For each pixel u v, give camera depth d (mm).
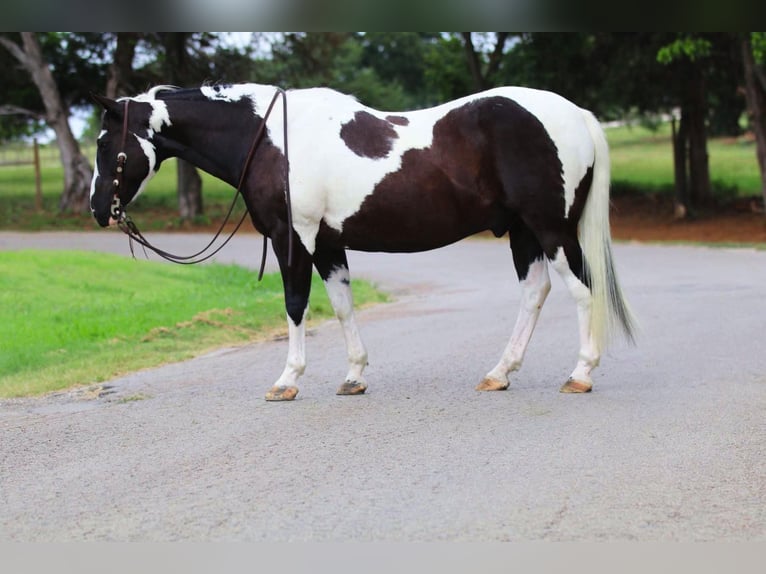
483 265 21438
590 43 32219
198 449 6566
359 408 7652
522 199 7562
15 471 6207
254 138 7820
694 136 32219
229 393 8438
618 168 45906
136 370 9844
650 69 30016
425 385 8508
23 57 37125
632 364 9211
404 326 12273
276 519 5137
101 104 7867
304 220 7715
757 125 26094
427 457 6199
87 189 37469
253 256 23281
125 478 5949
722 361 9195
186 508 5348
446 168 7586
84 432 7164
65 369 9633
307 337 11773
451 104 7746
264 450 6480
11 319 12141
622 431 6746
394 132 7676
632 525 4949
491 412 7391
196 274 17250
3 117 42594
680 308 12688
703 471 5809
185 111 7926
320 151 7633
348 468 6004
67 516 5293
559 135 7527
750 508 5168
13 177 52062
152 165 8008
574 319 12266
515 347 8203
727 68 30578
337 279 8117
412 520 5066
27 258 16719
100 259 17516
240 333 11945
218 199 43562
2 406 8266
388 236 7758
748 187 36969
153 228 34500
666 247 24531
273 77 37062
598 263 7711
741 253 21719
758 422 6941
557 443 6453
